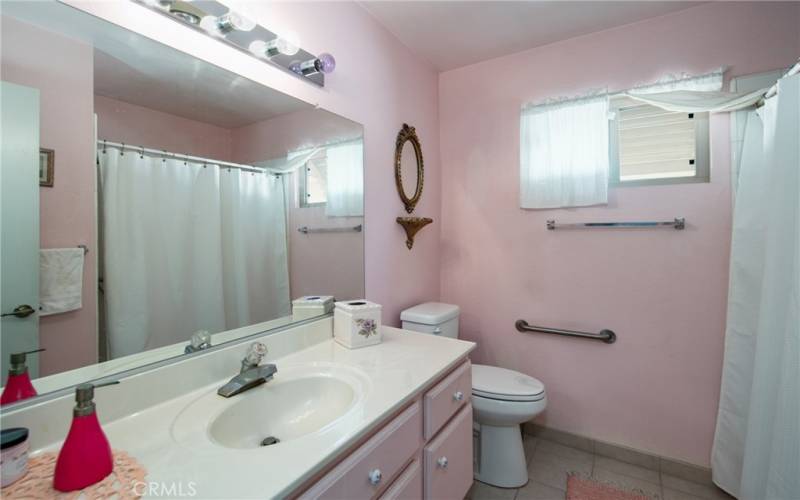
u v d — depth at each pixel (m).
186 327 1.04
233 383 1.00
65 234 0.81
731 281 1.58
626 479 1.75
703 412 1.71
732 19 1.62
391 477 0.96
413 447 1.05
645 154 1.83
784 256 1.27
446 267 2.39
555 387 2.05
